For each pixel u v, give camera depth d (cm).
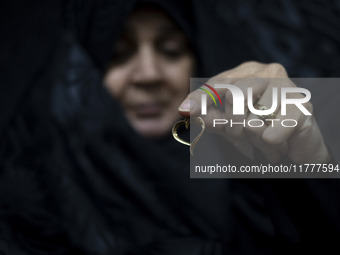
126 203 128
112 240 120
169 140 132
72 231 117
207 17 132
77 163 129
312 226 61
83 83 132
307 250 62
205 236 127
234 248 90
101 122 131
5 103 139
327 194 60
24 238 110
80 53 133
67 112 132
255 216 95
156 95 128
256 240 87
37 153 130
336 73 136
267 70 57
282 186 61
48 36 141
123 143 131
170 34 125
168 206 129
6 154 130
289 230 62
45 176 126
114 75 129
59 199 122
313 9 144
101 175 130
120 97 130
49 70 139
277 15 141
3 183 124
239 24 138
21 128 134
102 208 126
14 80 140
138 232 125
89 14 130
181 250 119
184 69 127
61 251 112
